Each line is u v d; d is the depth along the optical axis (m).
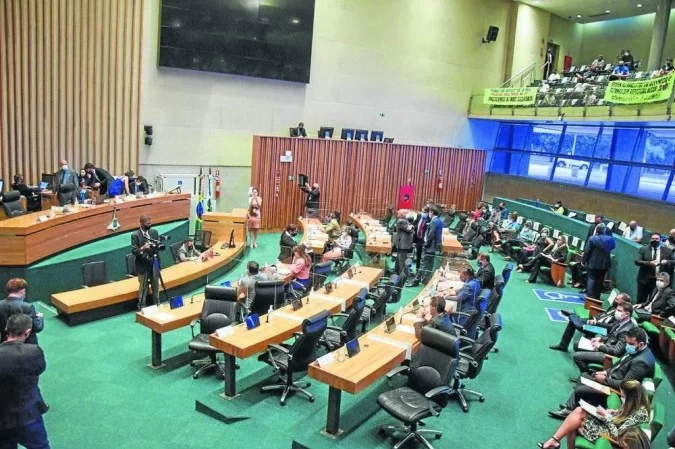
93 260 10.28
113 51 14.42
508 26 23.42
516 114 20.70
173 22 15.04
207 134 16.45
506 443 6.16
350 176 19.22
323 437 5.95
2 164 13.20
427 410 5.67
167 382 7.12
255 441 5.86
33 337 5.70
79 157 14.36
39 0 13.14
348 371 5.90
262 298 7.88
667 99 14.56
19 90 13.22
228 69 16.14
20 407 4.41
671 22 21.98
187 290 10.94
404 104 20.98
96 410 6.32
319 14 18.14
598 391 6.29
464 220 18.08
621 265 12.70
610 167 18.95
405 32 20.42
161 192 14.41
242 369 7.57
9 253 8.96
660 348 8.62
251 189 15.27
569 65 26.16
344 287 9.55
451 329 6.80
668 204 16.11
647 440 4.95
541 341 9.60
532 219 18.98
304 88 18.22
